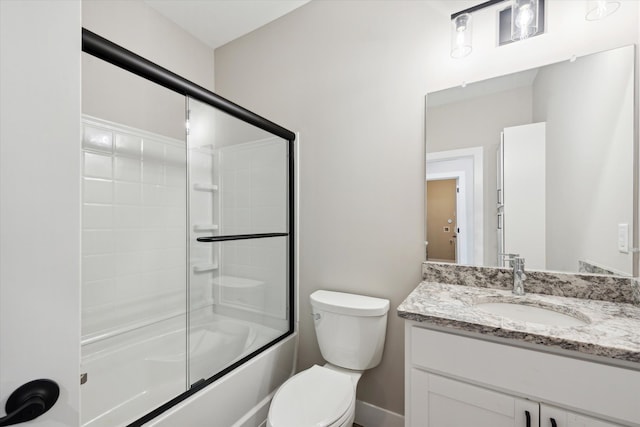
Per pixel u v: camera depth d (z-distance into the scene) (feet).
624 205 3.52
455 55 4.23
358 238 5.37
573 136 3.81
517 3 3.89
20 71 1.43
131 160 5.34
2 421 1.34
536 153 4.03
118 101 5.25
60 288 1.56
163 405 3.59
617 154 3.56
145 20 5.94
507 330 2.71
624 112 3.52
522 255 4.12
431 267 4.64
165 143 5.92
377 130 5.20
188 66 6.86
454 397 3.01
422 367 3.21
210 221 4.97
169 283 5.84
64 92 1.58
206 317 4.91
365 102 5.32
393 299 5.02
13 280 1.41
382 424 5.02
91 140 4.80
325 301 4.90
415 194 4.86
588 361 2.46
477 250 4.40
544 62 3.94
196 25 6.64
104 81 5.06
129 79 5.41
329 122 5.71
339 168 5.58
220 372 4.35
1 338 1.37
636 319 2.94
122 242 5.14
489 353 2.84
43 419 1.49
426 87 4.77
